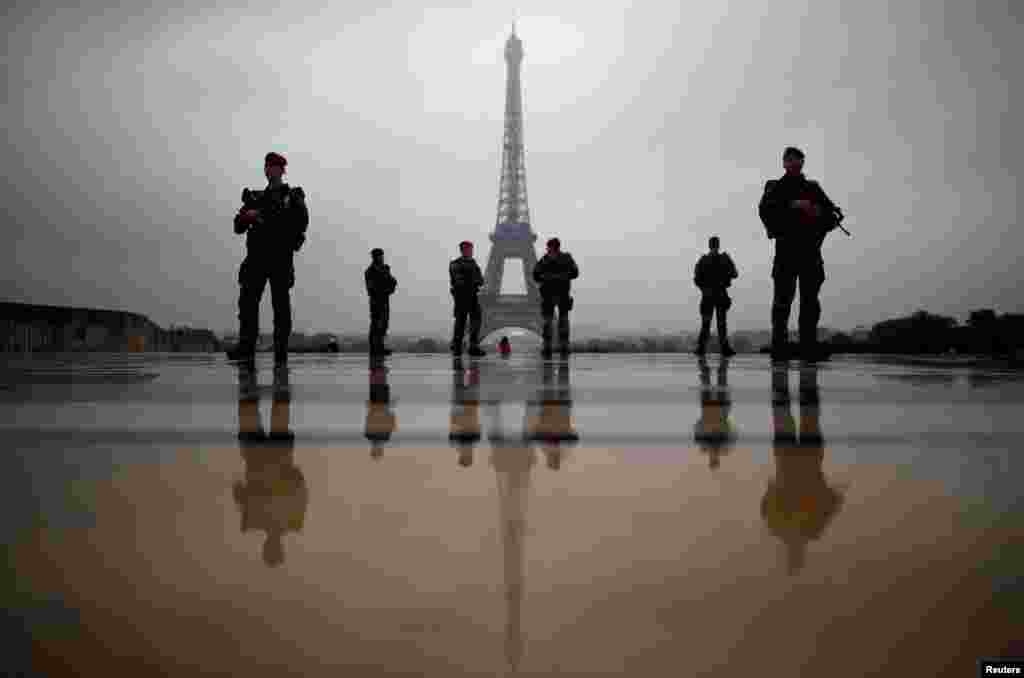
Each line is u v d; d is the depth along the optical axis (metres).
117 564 1.13
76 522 1.41
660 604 0.96
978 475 2.01
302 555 1.19
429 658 0.79
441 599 0.98
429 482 1.88
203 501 1.63
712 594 1.00
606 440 2.78
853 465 2.19
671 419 3.69
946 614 0.92
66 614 0.92
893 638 0.84
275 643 0.83
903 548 1.24
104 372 9.59
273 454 2.40
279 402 4.75
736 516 1.49
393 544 1.26
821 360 15.68
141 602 0.97
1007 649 0.82
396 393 5.60
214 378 7.96
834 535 1.33
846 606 0.95
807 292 13.31
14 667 0.76
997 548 1.24
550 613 0.93
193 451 2.47
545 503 1.62
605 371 10.44
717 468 2.13
